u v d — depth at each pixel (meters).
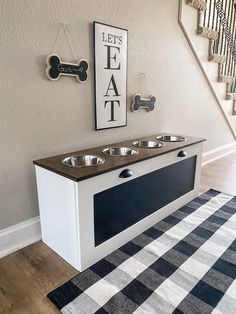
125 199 1.56
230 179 2.78
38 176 1.51
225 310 1.14
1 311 1.15
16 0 1.34
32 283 1.31
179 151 1.90
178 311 1.13
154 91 2.35
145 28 2.10
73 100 1.71
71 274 1.37
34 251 1.57
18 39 1.38
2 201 1.50
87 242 1.38
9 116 1.43
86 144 1.87
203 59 2.83
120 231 1.58
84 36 1.68
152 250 1.55
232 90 3.60
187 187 2.16
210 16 2.88
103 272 1.37
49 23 1.49
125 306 1.16
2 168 1.46
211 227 1.81
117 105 2.01
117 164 1.45
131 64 2.07
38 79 1.51
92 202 1.34
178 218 1.94
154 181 1.76
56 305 1.17
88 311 1.13
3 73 1.37
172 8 2.30
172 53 2.43
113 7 1.82
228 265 1.42
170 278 1.33
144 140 2.11
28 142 1.55
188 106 2.83
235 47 3.49
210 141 3.39
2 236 1.52
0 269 1.41
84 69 1.70
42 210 1.57
